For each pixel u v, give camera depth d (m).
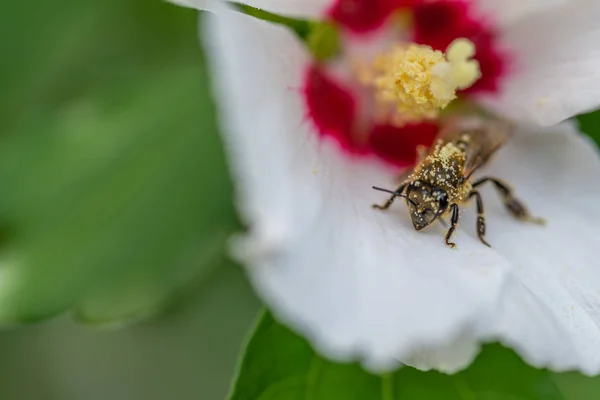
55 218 0.18
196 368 0.20
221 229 0.18
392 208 0.16
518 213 0.16
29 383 0.20
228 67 0.14
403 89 0.16
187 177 0.18
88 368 0.20
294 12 0.16
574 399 0.18
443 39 0.17
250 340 0.16
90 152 0.18
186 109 0.18
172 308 0.19
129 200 0.18
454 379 0.16
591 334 0.15
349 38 0.17
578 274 0.16
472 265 0.15
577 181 0.16
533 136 0.16
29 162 0.18
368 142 0.17
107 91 0.18
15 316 0.17
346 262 0.15
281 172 0.14
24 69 0.18
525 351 0.15
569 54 0.16
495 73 0.16
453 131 0.16
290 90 0.15
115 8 0.18
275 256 0.14
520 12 0.16
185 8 0.18
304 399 0.16
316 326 0.14
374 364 0.14
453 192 0.16
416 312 0.14
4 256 0.17
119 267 0.17
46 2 0.18
